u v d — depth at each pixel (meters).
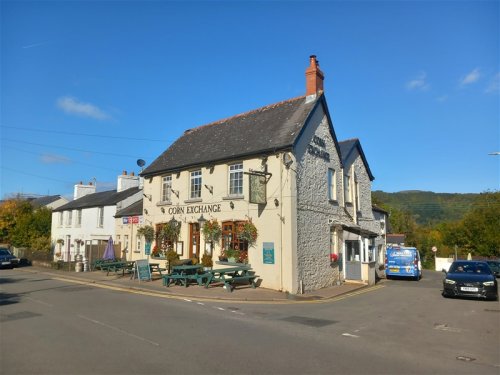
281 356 7.25
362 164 27.83
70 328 9.22
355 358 7.29
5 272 26.72
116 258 26.33
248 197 18.19
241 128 21.83
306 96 20.38
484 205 51.94
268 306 13.43
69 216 36.16
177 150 24.70
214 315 11.27
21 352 7.23
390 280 25.39
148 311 11.61
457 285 15.70
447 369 6.79
